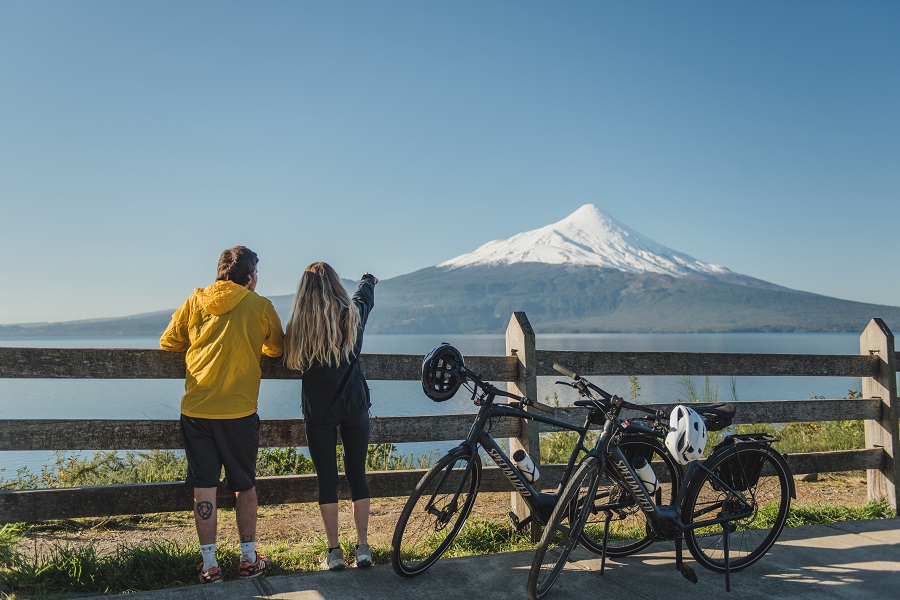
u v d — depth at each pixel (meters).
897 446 5.97
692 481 4.27
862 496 6.90
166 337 4.25
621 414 5.53
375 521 5.99
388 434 4.84
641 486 4.23
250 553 4.14
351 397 4.20
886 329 6.07
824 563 4.53
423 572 4.21
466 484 4.46
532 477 4.33
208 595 3.77
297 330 4.12
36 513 4.24
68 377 4.35
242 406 4.07
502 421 5.11
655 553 4.74
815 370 5.94
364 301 4.46
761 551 4.56
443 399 4.17
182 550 4.39
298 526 5.80
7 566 4.14
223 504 4.52
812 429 9.83
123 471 7.57
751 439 4.44
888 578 4.29
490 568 4.31
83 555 4.21
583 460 4.06
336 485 4.21
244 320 4.09
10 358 4.25
